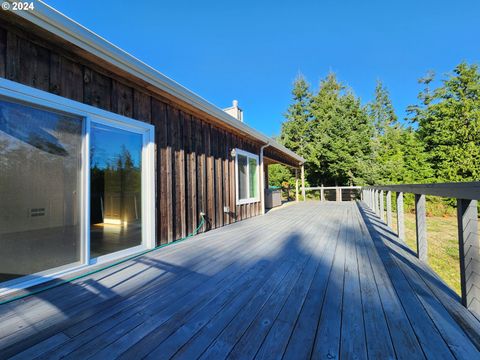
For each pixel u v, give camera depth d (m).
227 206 5.71
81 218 2.62
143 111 3.51
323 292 2.00
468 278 1.69
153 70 3.12
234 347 1.33
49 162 2.37
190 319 1.61
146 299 1.90
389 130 20.81
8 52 2.11
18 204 2.13
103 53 2.61
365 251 3.23
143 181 3.51
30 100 2.23
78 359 1.23
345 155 14.88
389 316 1.62
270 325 1.53
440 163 11.05
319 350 1.30
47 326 1.53
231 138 6.11
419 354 1.25
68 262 2.48
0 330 1.49
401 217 3.63
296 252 3.21
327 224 5.44
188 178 4.43
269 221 6.07
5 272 2.04
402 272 2.43
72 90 2.59
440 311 1.67
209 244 3.71
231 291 2.04
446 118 10.82
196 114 4.65
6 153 2.08
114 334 1.44
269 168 18.91
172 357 1.25
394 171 12.89
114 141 3.12
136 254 3.17
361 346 1.32
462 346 1.31
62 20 2.14
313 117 17.86
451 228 6.78
